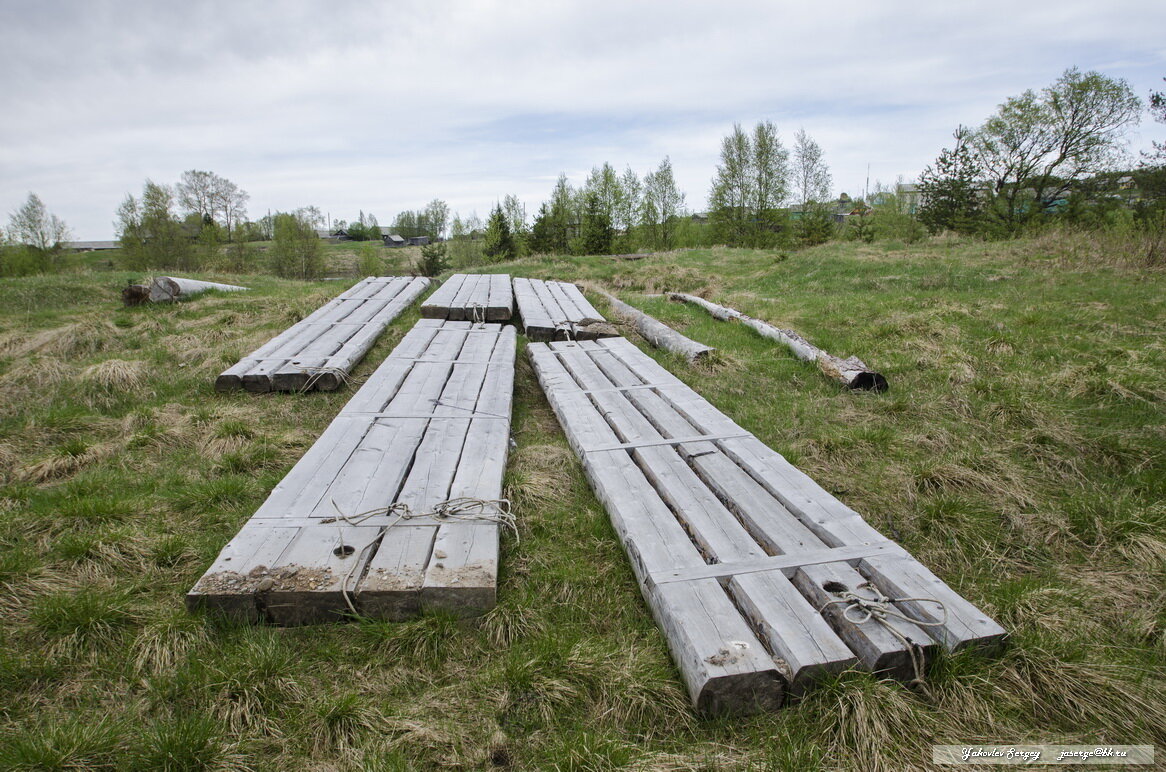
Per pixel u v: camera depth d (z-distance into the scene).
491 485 3.53
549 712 2.27
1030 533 3.46
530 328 7.57
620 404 4.99
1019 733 2.19
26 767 1.94
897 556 2.86
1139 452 4.22
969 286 9.95
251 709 2.22
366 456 3.86
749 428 4.88
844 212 56.38
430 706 2.29
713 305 9.69
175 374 5.93
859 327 7.80
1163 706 2.28
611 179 37.66
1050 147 27.19
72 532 3.28
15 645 2.49
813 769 2.02
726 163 36.97
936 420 4.98
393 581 2.64
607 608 2.83
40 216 38.84
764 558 2.82
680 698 2.30
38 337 6.92
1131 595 2.95
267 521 3.07
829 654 2.25
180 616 2.59
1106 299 8.20
